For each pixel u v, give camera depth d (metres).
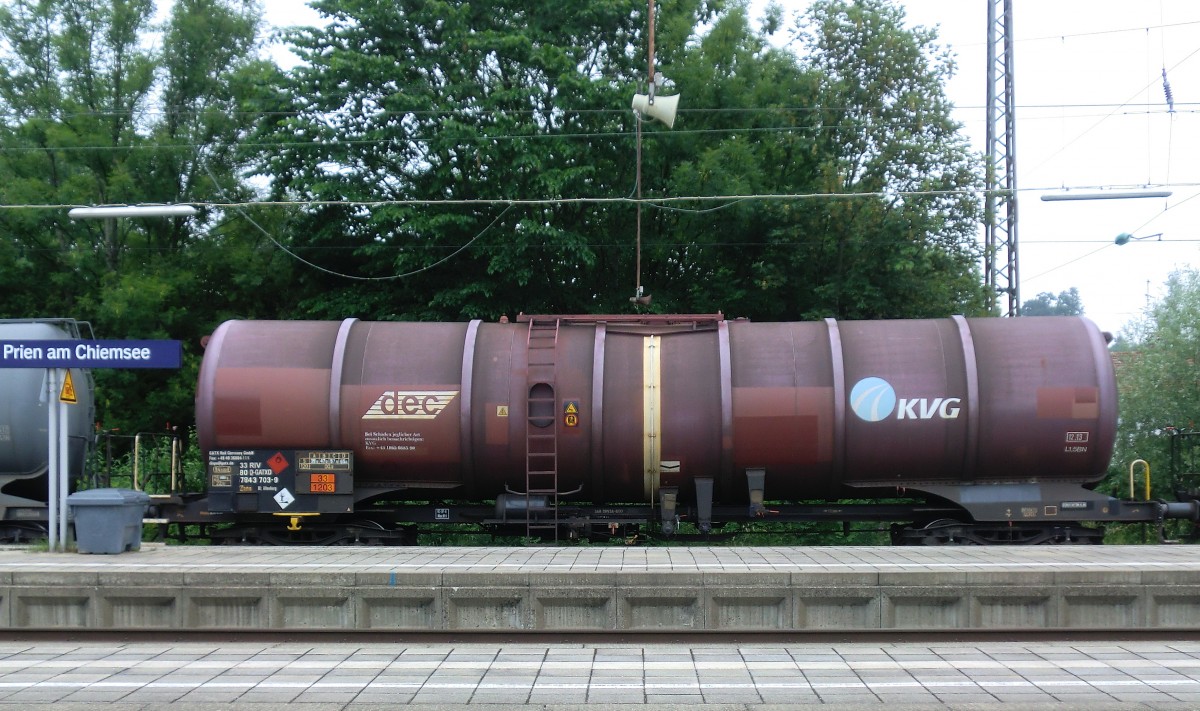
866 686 7.84
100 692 7.67
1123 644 9.47
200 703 7.29
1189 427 19.30
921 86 26.06
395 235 25.41
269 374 14.59
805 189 26.39
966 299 25.53
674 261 28.05
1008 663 8.66
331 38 25.80
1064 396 14.06
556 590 9.94
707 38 27.38
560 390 14.58
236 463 14.55
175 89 27.80
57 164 26.17
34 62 27.23
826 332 14.91
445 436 14.49
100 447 23.67
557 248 24.25
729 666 8.58
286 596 10.09
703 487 14.49
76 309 26.75
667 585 9.93
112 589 10.18
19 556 12.11
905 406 14.14
